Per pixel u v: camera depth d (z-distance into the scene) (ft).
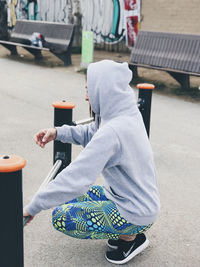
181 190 11.51
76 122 9.02
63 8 43.27
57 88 24.32
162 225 9.60
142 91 11.57
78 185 6.16
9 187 5.31
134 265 7.98
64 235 9.04
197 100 22.41
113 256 7.97
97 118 7.21
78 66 32.04
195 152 14.58
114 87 6.41
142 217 6.82
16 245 5.66
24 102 20.76
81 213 7.09
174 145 15.25
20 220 5.58
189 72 22.84
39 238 8.88
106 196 7.30
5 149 14.14
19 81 26.09
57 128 7.84
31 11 47.65
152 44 25.81
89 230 7.13
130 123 6.46
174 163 13.47
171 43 24.54
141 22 37.27
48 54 38.09
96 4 40.98
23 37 35.94
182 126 17.69
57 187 6.16
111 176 6.79
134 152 6.53
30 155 13.73
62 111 8.93
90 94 6.64
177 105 21.27
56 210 7.18
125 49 39.91
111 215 7.06
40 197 6.17
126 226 7.06
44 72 29.48
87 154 6.20
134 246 7.96
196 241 8.96
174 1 34.09
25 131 16.17
